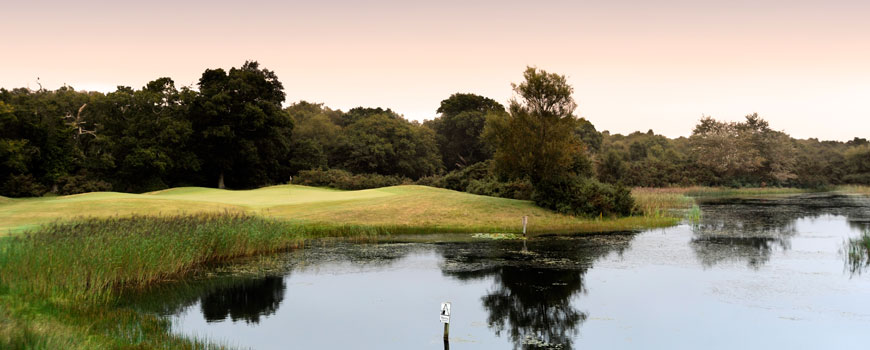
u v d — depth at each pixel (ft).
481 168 184.85
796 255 73.05
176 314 45.32
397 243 84.33
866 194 236.22
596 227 103.40
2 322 31.96
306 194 153.79
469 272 62.34
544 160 118.62
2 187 164.35
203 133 207.72
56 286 45.73
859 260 68.85
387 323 43.06
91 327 37.76
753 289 53.52
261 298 50.75
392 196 132.05
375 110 382.83
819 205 165.48
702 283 56.13
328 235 91.97
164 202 106.52
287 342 38.42
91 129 217.77
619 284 55.98
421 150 309.42
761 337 39.17
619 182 125.49
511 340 38.75
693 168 280.72
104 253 51.78
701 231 99.09
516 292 52.80
